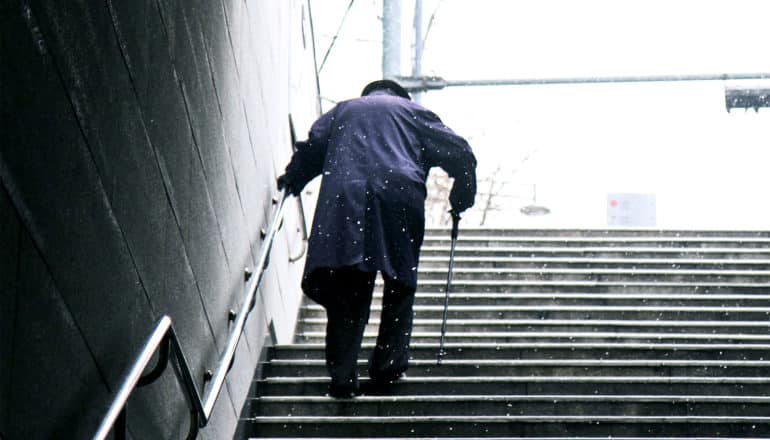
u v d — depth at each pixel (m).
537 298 9.01
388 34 14.52
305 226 9.71
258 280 5.88
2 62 2.61
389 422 6.03
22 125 2.73
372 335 8.79
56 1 2.95
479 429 5.97
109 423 2.94
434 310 8.76
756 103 13.74
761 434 5.97
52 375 3.01
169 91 4.20
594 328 8.37
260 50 6.70
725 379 6.54
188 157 4.56
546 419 5.98
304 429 6.08
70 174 3.09
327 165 6.56
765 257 10.34
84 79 3.19
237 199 5.85
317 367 7.02
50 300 2.96
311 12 10.38
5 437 2.68
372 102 6.82
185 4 4.45
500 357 7.18
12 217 2.68
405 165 6.47
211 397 4.37
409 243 6.39
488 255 10.28
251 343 6.51
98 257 3.36
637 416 6.11
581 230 11.06
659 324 8.34
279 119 7.77
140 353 3.32
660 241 10.63
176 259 4.40
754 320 8.63
